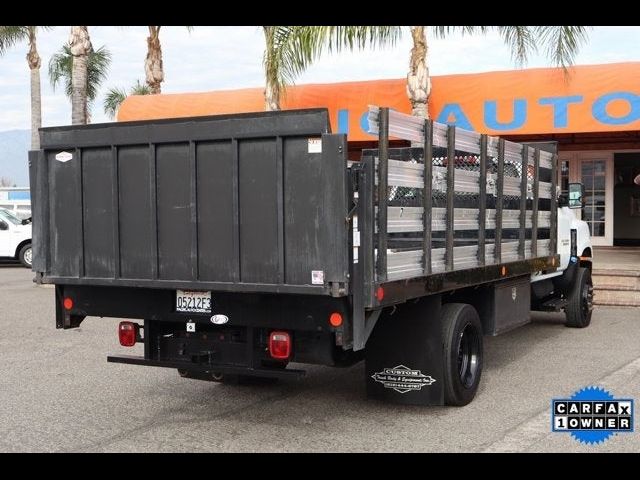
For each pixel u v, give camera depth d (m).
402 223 5.45
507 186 7.25
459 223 6.31
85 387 7.23
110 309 5.89
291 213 5.02
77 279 5.85
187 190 5.41
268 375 5.38
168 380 7.53
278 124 5.01
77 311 6.03
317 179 4.93
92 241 5.83
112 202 5.69
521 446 5.31
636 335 9.85
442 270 6.04
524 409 6.29
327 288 4.89
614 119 14.48
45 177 5.96
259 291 5.10
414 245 5.68
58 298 6.11
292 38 12.27
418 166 5.66
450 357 6.09
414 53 14.27
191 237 5.38
